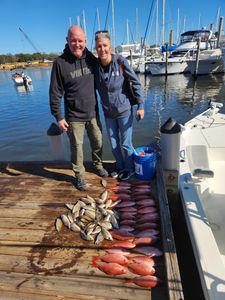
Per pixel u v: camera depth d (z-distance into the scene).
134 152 3.28
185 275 2.69
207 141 4.15
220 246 2.74
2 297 1.82
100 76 2.83
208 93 15.63
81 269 2.03
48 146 8.62
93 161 3.37
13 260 2.15
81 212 2.66
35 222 2.61
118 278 1.94
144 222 2.53
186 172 3.14
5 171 3.75
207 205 3.32
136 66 26.39
